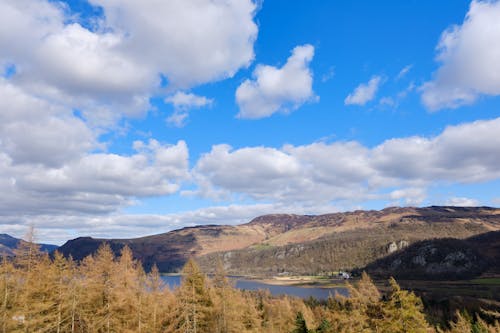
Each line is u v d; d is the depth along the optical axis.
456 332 66.31
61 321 40.53
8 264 38.38
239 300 54.44
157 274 48.97
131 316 43.84
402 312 28.69
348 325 43.72
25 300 38.62
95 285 41.78
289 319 79.75
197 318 42.28
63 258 43.72
